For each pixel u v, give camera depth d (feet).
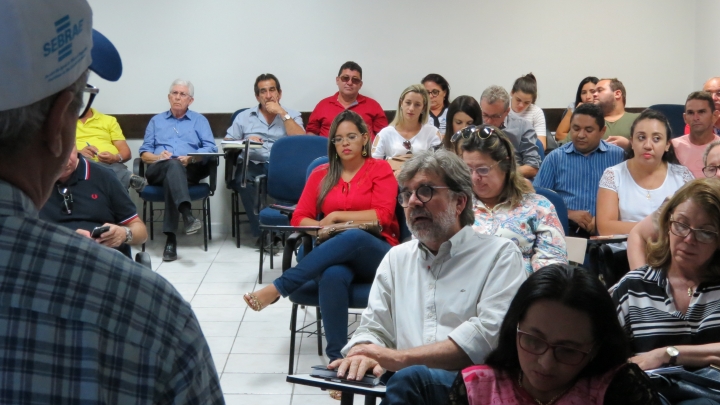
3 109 2.07
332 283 8.76
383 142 14.38
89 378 2.07
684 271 6.19
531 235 7.97
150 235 16.96
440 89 16.43
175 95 16.58
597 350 4.39
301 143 14.32
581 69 17.49
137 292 2.19
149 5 17.04
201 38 17.26
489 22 17.29
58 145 2.28
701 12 17.02
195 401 2.25
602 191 10.64
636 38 17.38
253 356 10.27
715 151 9.24
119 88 17.33
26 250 2.12
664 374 5.39
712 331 5.95
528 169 13.46
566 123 16.79
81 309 2.10
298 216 10.74
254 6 17.19
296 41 17.35
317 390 9.22
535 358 4.30
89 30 2.30
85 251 2.18
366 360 5.66
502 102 12.99
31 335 2.06
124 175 15.76
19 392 2.05
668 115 16.67
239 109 17.44
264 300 9.02
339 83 16.65
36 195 2.30
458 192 6.20
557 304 4.25
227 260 15.29
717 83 14.26
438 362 5.83
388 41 17.37
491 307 6.00
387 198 10.27
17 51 2.02
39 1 2.05
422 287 6.32
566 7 17.24
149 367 2.15
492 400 4.61
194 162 16.39
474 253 6.26
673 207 6.15
